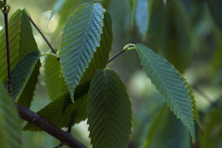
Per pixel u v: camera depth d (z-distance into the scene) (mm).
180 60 1311
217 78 1724
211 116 1351
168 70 880
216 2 1343
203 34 1878
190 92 898
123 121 909
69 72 849
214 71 1713
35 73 948
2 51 948
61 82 950
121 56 2846
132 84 2412
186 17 1311
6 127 685
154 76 875
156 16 1306
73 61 852
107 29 909
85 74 916
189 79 2520
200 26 1791
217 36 1740
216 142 1366
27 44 957
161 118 1210
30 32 956
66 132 938
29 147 1650
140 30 1150
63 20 1210
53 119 936
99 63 915
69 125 944
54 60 1006
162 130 1198
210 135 1367
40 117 916
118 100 912
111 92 912
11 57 954
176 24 1307
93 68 916
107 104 908
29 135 1661
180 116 856
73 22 869
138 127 1850
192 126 854
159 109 1287
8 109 692
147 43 1313
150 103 1814
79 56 854
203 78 2512
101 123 903
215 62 1694
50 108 922
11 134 685
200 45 2031
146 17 1146
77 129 1780
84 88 920
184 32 1308
